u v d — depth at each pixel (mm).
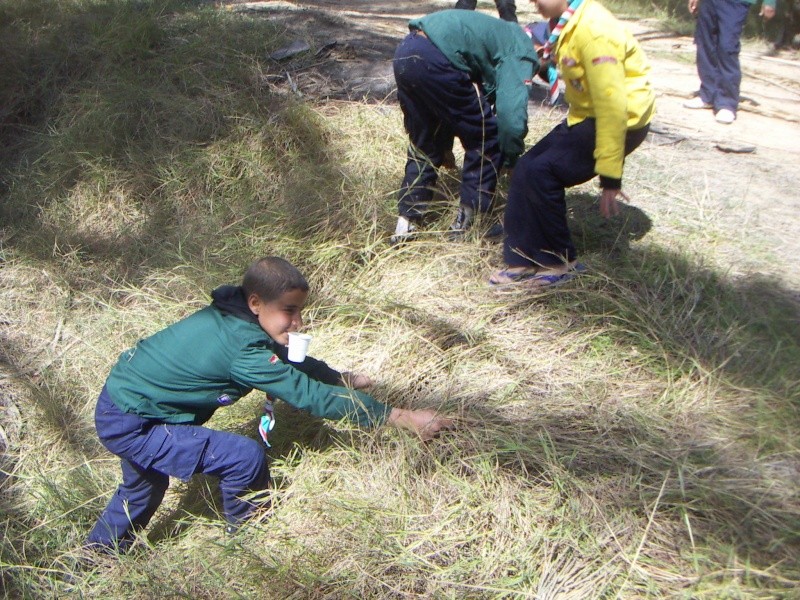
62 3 7227
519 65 4156
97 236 5188
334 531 3051
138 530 3293
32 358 4359
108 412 3092
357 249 4660
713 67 6488
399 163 5281
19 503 3580
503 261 4402
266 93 6043
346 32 7184
